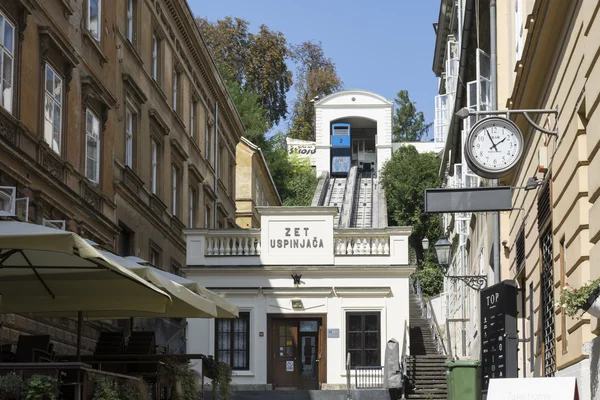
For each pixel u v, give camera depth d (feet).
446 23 159.84
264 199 205.16
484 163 50.01
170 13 114.52
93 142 81.25
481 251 93.50
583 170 42.14
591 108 38.88
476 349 97.25
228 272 104.32
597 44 37.47
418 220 238.07
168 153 111.34
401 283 103.60
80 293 49.73
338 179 291.58
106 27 85.30
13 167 60.18
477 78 81.46
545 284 55.21
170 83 114.52
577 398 31.27
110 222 83.10
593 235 39.50
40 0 66.74
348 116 320.50
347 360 93.56
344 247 105.09
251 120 265.54
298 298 103.55
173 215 112.88
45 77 67.41
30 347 52.08
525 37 56.65
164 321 98.12
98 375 40.37
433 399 91.04
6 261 46.06
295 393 89.40
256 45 290.76
